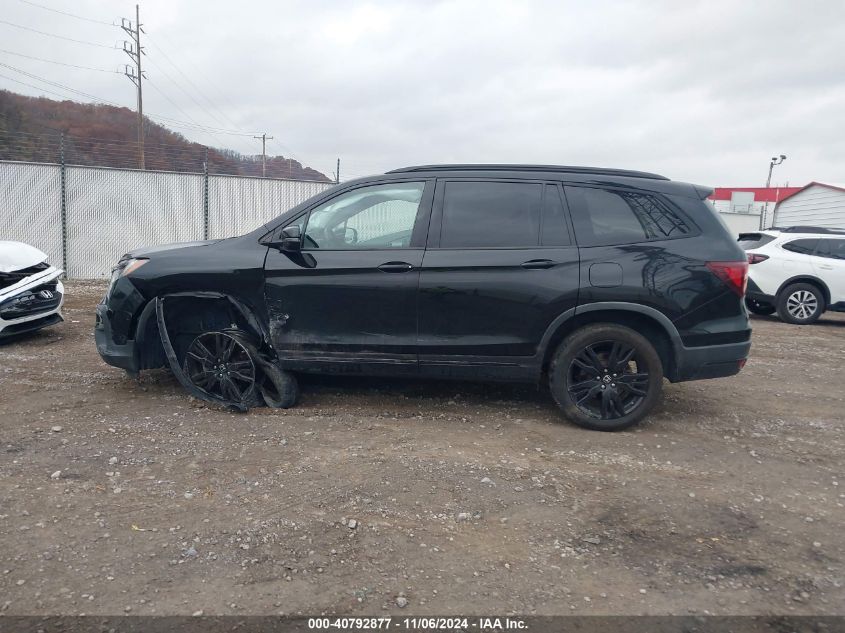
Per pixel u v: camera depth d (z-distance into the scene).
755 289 11.42
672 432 4.84
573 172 4.86
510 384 5.88
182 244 5.32
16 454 4.06
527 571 2.97
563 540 3.24
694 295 4.56
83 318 9.16
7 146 14.64
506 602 2.74
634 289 4.54
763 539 3.30
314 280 4.77
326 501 3.55
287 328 4.88
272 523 3.30
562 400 4.77
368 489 3.70
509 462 4.13
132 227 15.02
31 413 4.87
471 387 5.79
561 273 4.61
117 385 5.66
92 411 4.94
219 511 3.42
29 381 5.75
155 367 5.30
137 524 3.26
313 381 5.74
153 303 4.97
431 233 4.78
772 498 3.77
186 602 2.68
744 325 4.65
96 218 14.76
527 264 4.62
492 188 4.84
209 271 4.83
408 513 3.46
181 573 2.87
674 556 3.12
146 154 16.19
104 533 3.16
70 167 14.45
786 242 11.33
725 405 5.63
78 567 2.88
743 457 4.40
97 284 13.66
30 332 8.04
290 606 2.68
